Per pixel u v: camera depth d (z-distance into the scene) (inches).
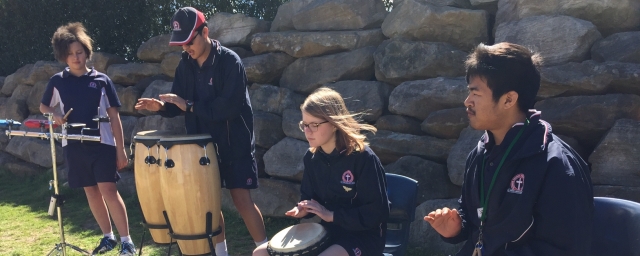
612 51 166.7
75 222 239.9
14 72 383.6
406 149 196.5
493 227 85.5
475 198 90.0
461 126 185.0
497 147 85.0
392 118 204.2
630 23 177.2
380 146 201.5
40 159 325.1
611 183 154.0
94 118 174.4
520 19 188.1
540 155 80.7
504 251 84.9
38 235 222.5
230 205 236.5
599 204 96.1
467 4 213.3
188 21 152.7
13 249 205.2
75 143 181.5
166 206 146.4
